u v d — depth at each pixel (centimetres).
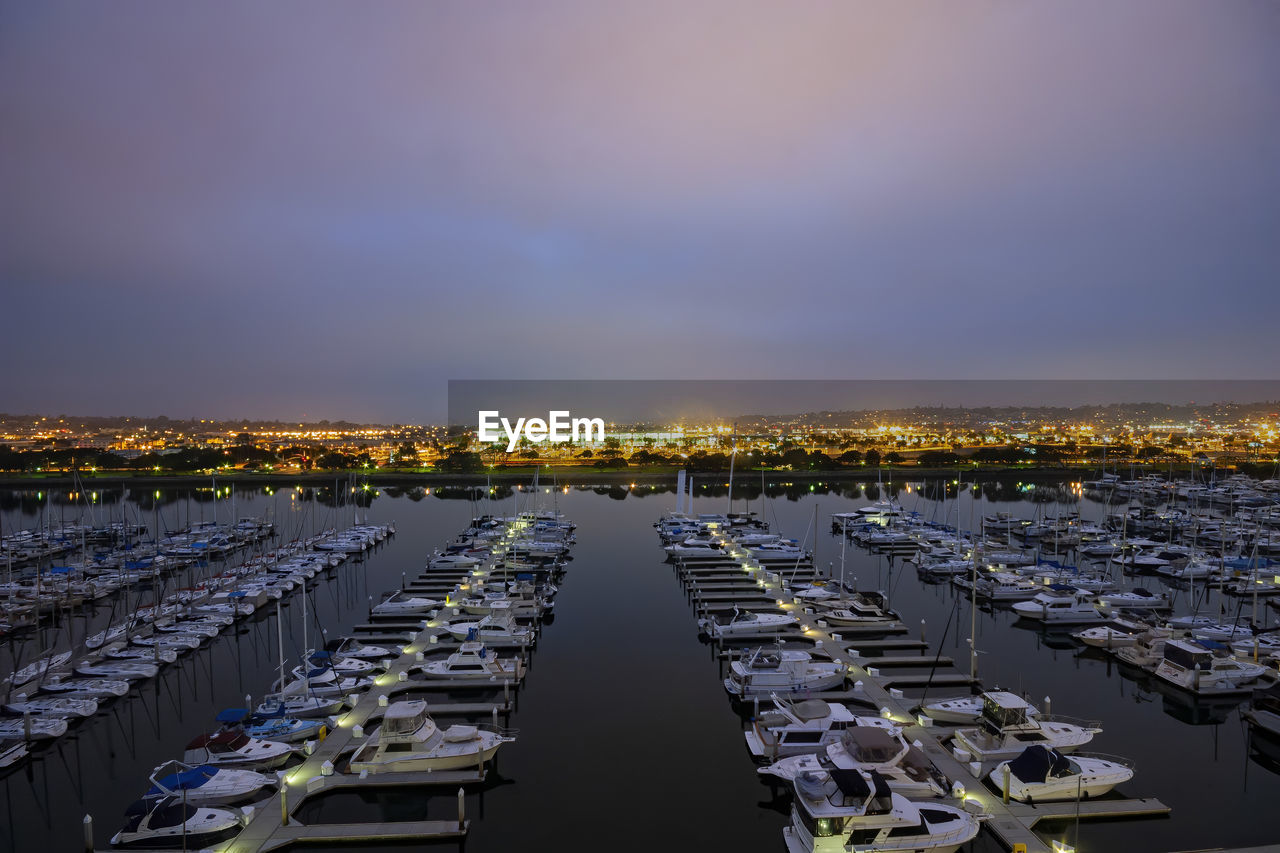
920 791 3073
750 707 4284
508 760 3672
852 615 5834
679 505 12194
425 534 11138
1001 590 6712
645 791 3391
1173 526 9812
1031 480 18675
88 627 6269
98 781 3594
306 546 9150
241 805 3166
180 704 4541
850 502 14988
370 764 3350
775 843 3000
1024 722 3475
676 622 6053
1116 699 4428
